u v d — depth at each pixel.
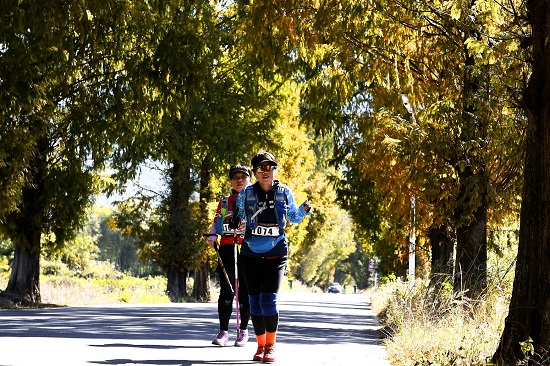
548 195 13.23
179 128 50.94
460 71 21.70
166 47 33.41
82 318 25.80
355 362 15.25
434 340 16.12
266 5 20.36
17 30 27.73
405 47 22.11
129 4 30.23
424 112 22.30
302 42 21.95
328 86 23.08
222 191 60.56
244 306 17.03
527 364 12.37
